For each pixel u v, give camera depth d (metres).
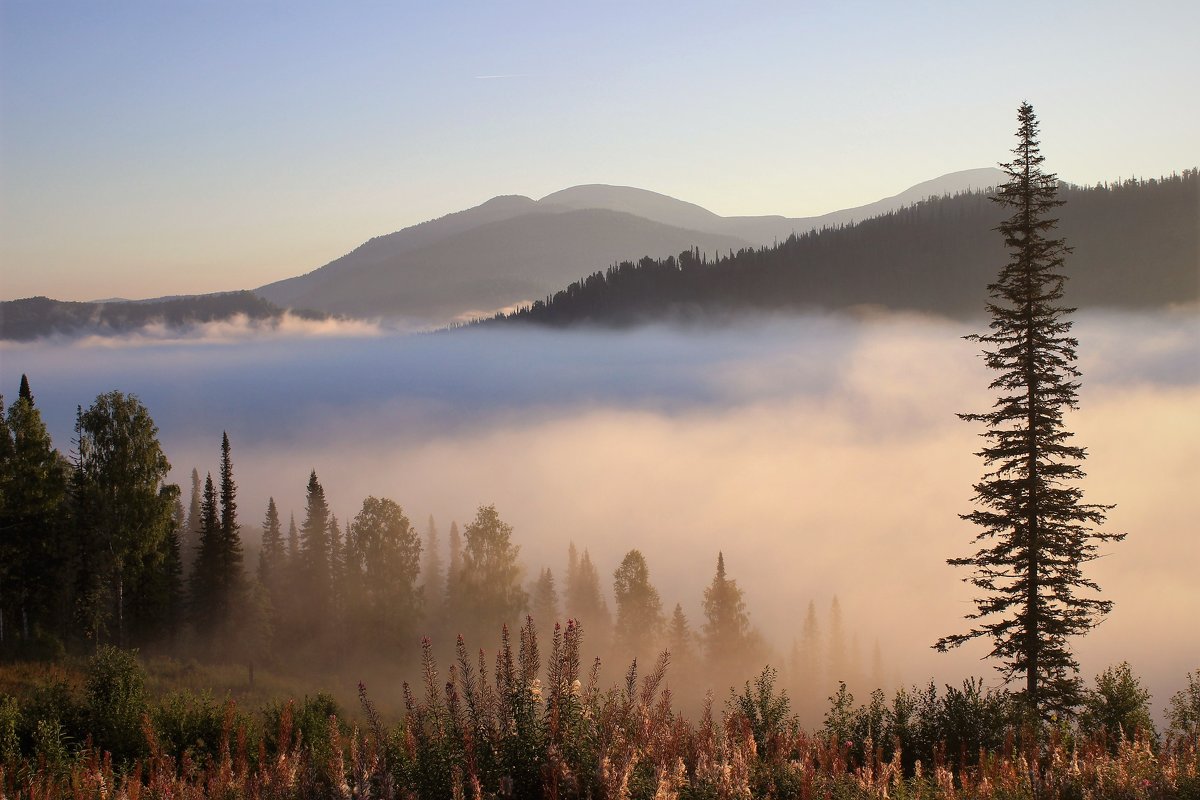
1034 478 23.53
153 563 54.94
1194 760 10.53
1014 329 24.34
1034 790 9.81
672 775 7.75
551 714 8.09
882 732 13.73
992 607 23.89
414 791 7.81
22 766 13.83
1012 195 24.25
